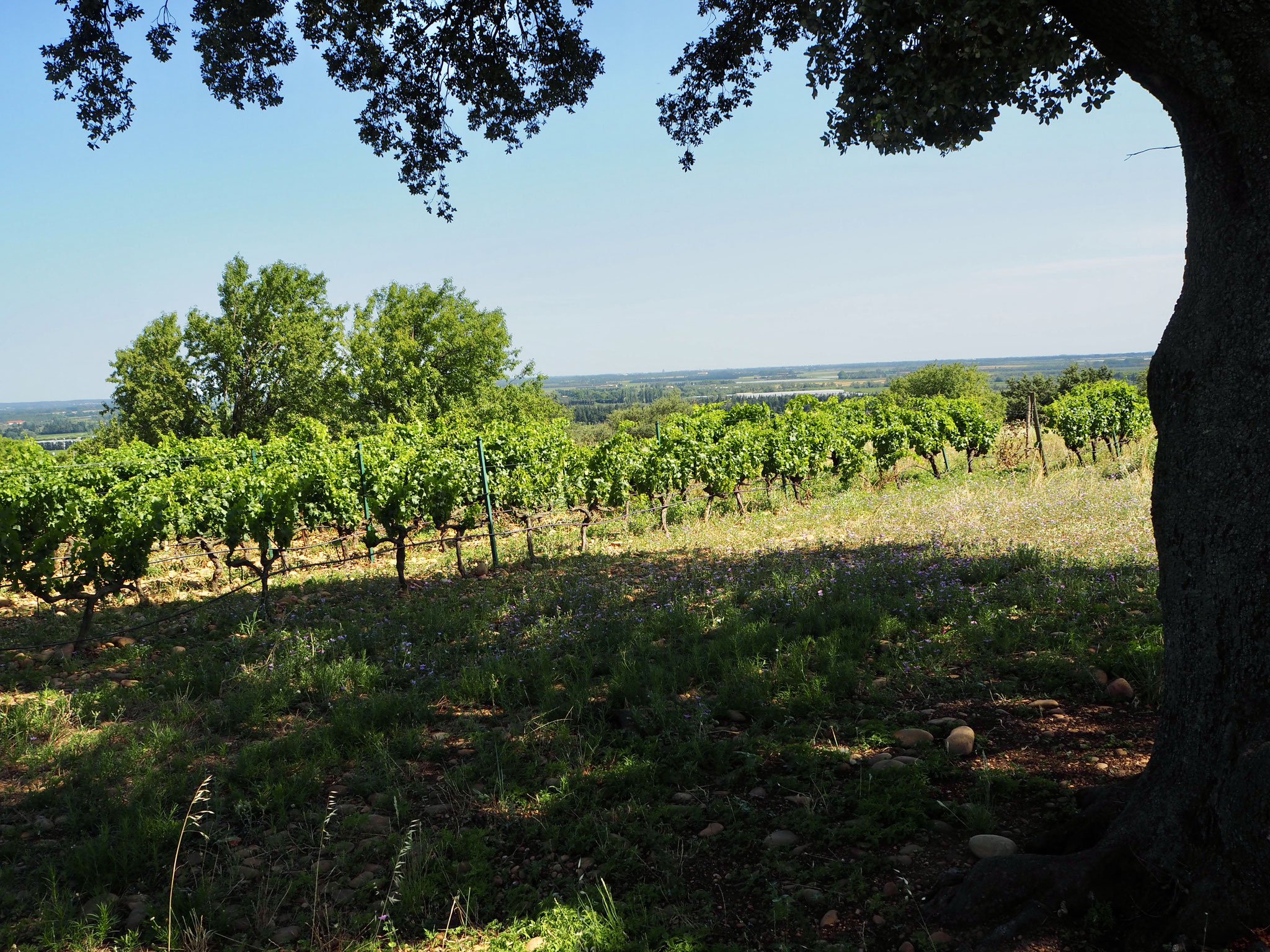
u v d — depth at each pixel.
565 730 4.60
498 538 13.08
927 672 5.21
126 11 6.22
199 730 5.09
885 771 3.80
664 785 3.95
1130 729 4.13
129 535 7.64
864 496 15.85
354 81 7.24
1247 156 2.39
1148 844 2.55
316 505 11.33
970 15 4.00
